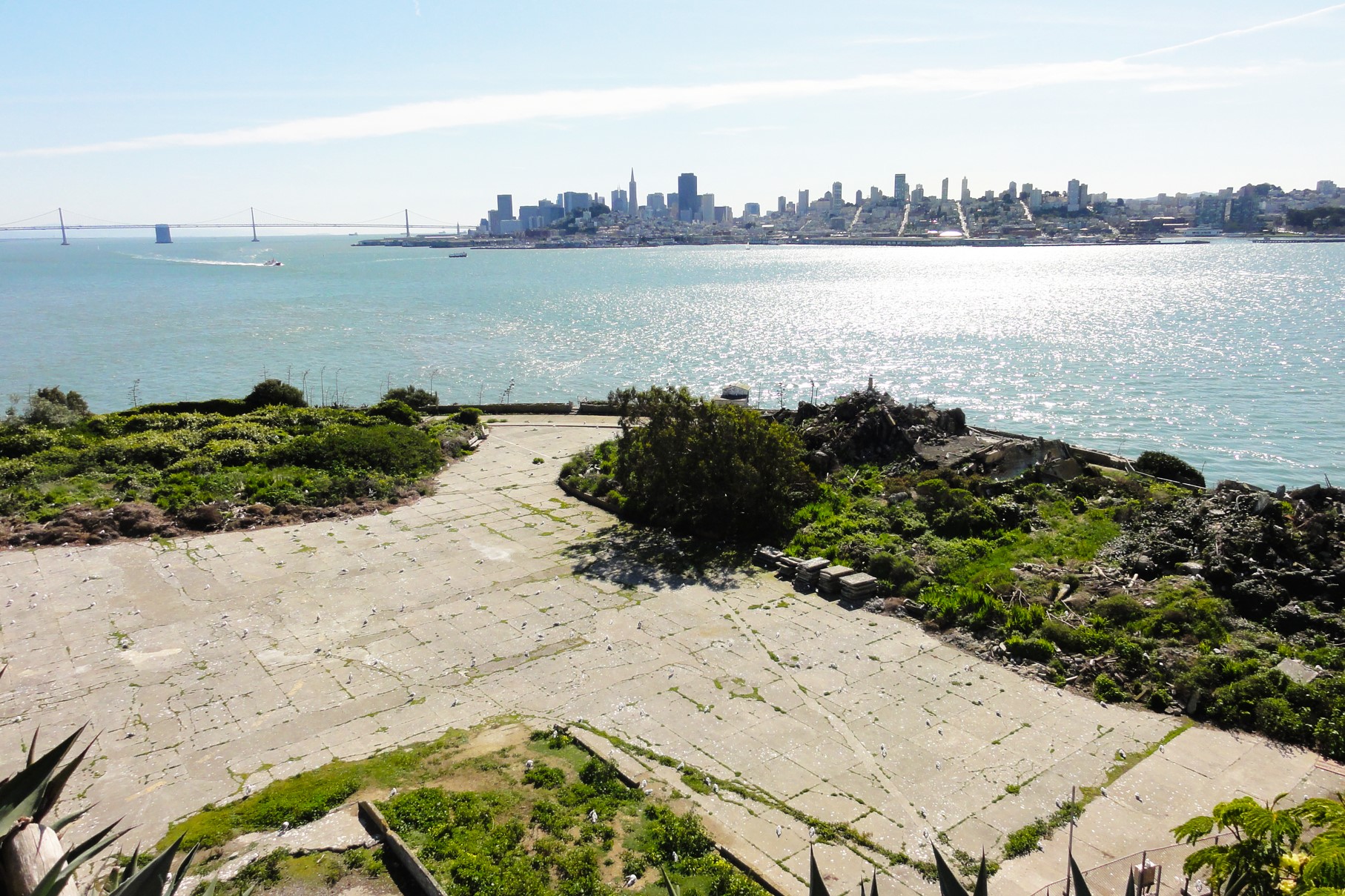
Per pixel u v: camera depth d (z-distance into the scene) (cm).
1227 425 6306
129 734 1947
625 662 2298
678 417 3397
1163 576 2661
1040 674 2217
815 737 1933
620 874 1452
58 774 583
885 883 1476
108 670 2236
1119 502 3347
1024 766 1825
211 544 3156
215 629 2478
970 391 7669
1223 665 2108
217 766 1827
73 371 8900
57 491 3484
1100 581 2642
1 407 7106
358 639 2434
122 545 3123
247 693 2133
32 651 2325
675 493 3306
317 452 4056
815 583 2772
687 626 2511
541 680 2203
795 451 3459
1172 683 2111
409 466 4084
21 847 503
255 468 3919
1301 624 2338
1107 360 9081
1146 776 1783
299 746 1906
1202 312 13038
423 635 2461
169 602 2656
